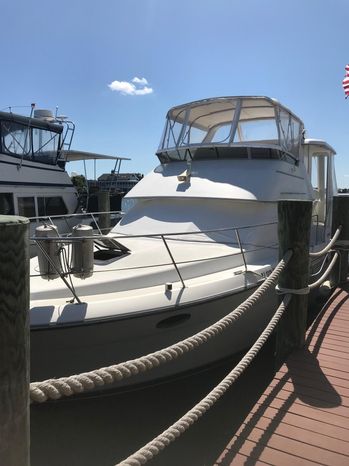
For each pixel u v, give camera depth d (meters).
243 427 2.85
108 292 3.81
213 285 4.04
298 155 6.63
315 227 7.29
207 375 4.20
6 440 1.43
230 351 4.34
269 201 5.29
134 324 3.53
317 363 3.72
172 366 3.88
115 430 3.76
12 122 9.84
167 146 6.39
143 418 3.85
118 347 3.59
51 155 11.21
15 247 1.39
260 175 5.51
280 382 3.42
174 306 3.67
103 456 3.70
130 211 6.14
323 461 2.52
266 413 3.00
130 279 3.94
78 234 3.56
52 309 3.39
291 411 3.02
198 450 3.75
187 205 5.64
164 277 4.12
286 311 3.97
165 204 5.83
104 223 11.07
